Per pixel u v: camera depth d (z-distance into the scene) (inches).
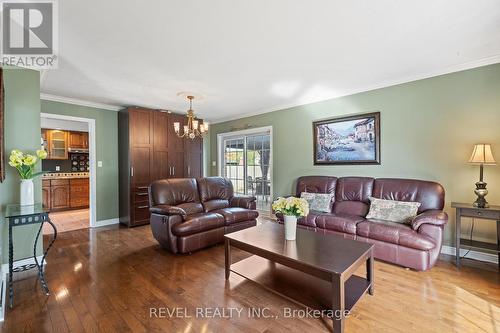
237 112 216.5
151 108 199.6
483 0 70.1
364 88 148.1
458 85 118.7
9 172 103.0
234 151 242.5
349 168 157.5
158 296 84.7
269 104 189.0
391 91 139.4
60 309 77.0
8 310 76.3
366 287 81.5
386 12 75.5
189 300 82.4
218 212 145.1
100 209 187.5
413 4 71.9
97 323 70.4
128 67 115.4
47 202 237.8
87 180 264.7
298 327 69.0
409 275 99.0
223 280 96.3
